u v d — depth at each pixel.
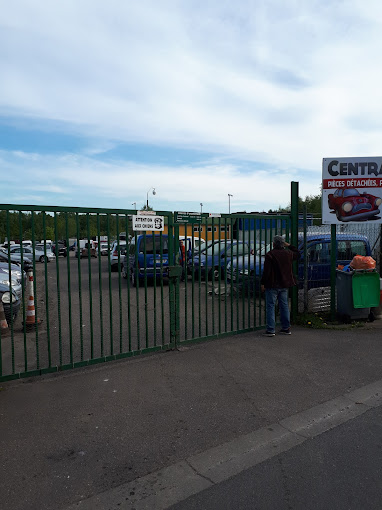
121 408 4.08
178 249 5.93
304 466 3.15
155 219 5.64
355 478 2.98
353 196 7.71
